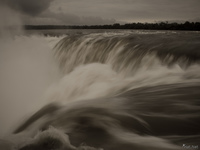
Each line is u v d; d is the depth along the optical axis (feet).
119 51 41.04
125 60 38.14
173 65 30.99
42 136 12.02
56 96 34.09
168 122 15.11
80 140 12.47
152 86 23.80
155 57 34.12
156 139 12.92
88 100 19.76
